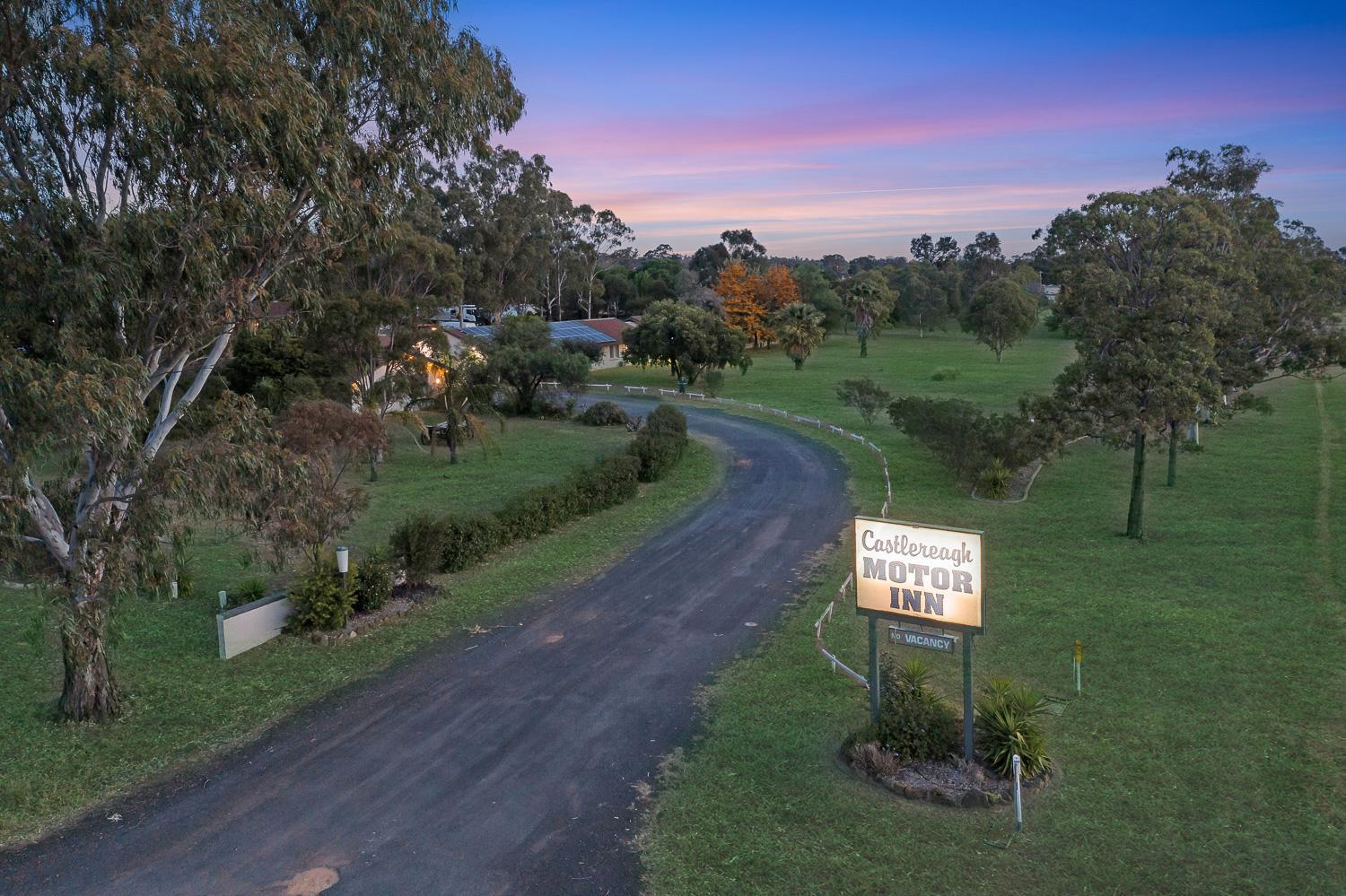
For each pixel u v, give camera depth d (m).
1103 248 33.56
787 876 13.05
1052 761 16.42
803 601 25.89
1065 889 12.77
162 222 15.33
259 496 18.41
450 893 12.67
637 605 25.55
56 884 12.88
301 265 19.64
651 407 69.62
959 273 153.25
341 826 14.39
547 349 63.41
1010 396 72.62
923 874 13.10
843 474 44.31
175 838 14.06
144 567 17.42
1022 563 29.38
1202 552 30.16
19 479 15.44
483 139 21.53
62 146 15.88
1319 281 40.19
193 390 18.45
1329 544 30.80
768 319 117.12
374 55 18.45
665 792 15.43
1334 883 12.80
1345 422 57.06
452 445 47.09
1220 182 47.53
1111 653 21.77
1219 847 13.74
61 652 21.22
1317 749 16.77
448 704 19.02
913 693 17.41
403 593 25.69
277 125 16.11
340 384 47.47
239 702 18.91
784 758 16.62
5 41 14.88
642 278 137.00
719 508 37.66
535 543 32.00
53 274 14.73
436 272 67.94
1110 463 46.22
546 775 16.03
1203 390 30.33
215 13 15.84
